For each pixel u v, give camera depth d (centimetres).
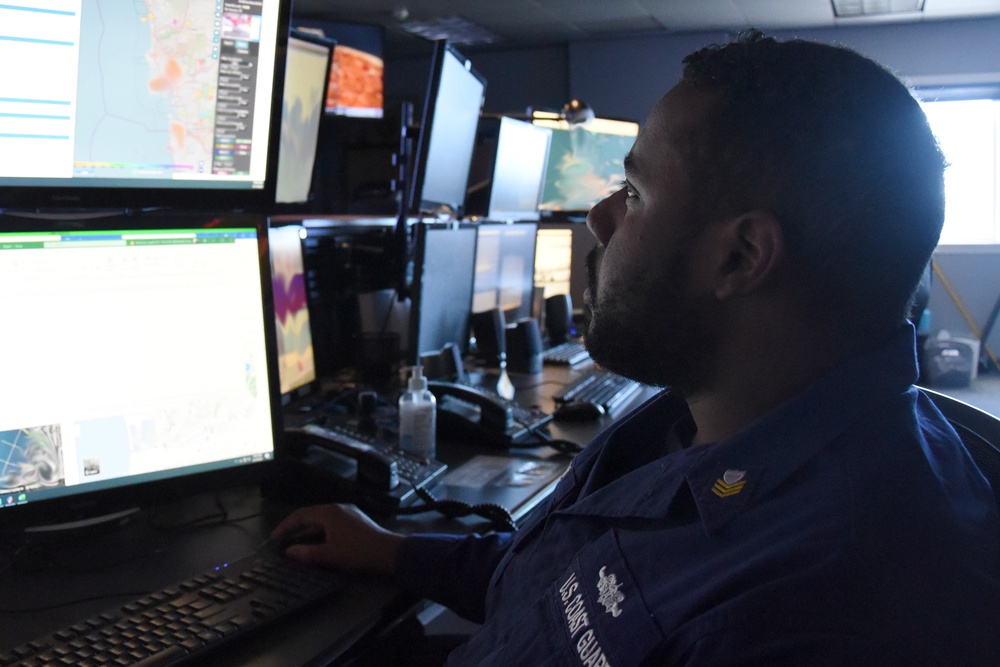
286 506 127
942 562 52
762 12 596
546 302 295
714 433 76
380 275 235
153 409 109
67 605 92
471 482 143
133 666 75
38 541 107
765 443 64
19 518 100
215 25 116
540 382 230
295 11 645
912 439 60
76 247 102
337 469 130
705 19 632
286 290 169
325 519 108
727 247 68
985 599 50
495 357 244
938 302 607
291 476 127
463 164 253
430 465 141
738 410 72
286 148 223
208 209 123
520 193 291
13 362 99
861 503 55
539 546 84
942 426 72
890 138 62
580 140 366
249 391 117
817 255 64
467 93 235
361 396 169
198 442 113
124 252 106
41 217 99
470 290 237
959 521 56
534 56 773
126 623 82
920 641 48
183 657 77
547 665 66
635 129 388
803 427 63
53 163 106
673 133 71
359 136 276
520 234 278
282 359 167
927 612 49
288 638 86
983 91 594
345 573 104
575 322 336
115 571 102
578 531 80
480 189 297
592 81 737
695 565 62
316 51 224
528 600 80
